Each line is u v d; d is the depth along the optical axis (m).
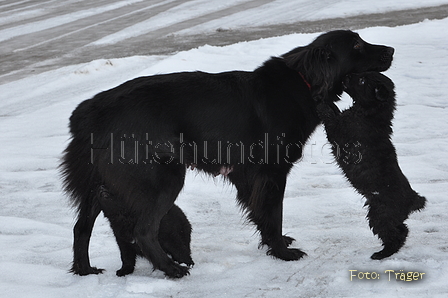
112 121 4.12
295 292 3.81
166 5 24.08
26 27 20.20
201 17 20.73
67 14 22.77
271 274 4.17
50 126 8.95
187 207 5.82
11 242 4.98
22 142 8.26
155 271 4.38
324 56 4.62
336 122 4.75
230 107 4.40
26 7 25.06
